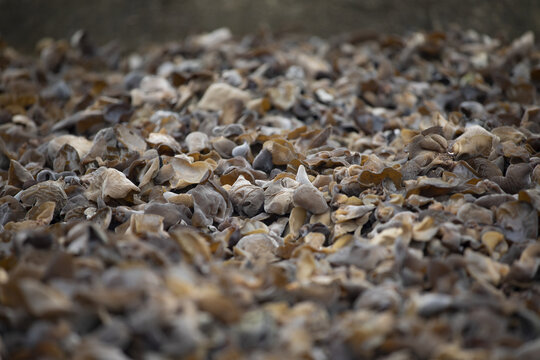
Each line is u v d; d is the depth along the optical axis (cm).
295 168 157
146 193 154
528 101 176
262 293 138
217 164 158
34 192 153
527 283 141
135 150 160
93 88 185
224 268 140
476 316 135
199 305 133
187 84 180
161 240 141
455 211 147
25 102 181
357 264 142
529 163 153
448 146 156
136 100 177
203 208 151
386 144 166
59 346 131
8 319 133
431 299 136
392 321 134
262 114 172
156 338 131
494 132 160
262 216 152
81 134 171
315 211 150
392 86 182
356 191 152
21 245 139
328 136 164
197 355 131
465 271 141
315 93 179
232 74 178
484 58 192
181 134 167
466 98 177
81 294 132
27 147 169
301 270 141
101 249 138
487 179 152
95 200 154
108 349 130
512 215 145
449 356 132
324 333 135
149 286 134
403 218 145
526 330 135
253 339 133
